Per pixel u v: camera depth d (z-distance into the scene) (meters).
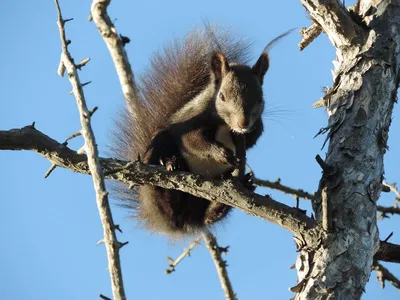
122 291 6.80
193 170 12.39
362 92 10.34
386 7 11.09
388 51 10.68
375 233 9.27
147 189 12.79
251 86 12.23
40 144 10.08
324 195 8.89
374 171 9.62
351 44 10.95
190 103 12.68
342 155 9.77
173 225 13.05
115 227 6.97
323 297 8.61
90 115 7.35
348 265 8.77
